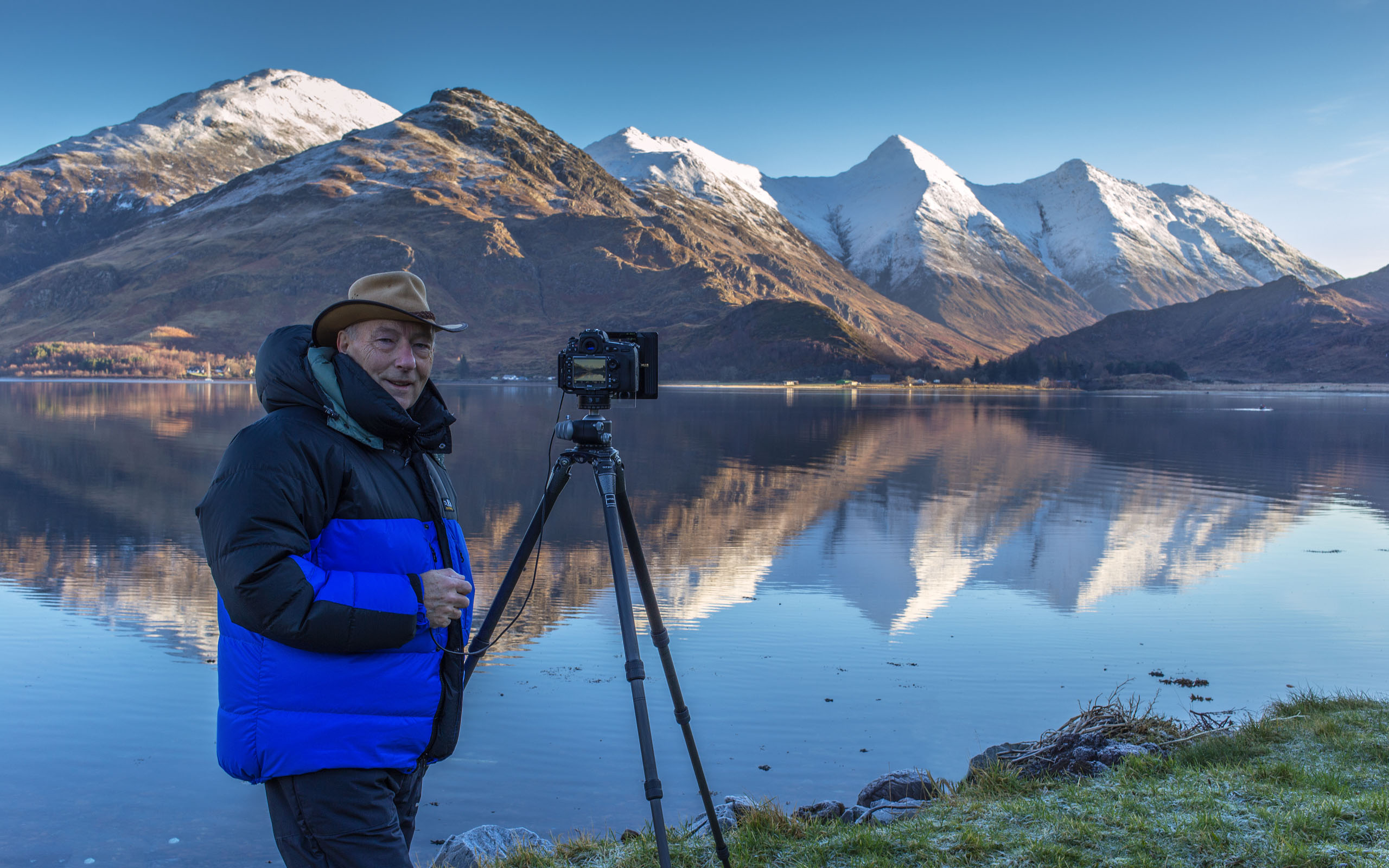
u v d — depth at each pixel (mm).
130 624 15883
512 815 8352
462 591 2562
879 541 25250
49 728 10750
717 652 14133
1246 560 22578
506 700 11641
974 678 12789
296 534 2377
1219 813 4730
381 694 2467
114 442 55969
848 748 10133
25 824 8328
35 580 19641
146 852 7805
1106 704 11508
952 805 5582
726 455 53375
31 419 76688
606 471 3416
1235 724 7977
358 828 2445
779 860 4527
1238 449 61000
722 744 10258
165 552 23156
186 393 141625
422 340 2717
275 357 2574
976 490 37500
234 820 8453
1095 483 40375
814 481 40625
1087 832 4523
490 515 29562
